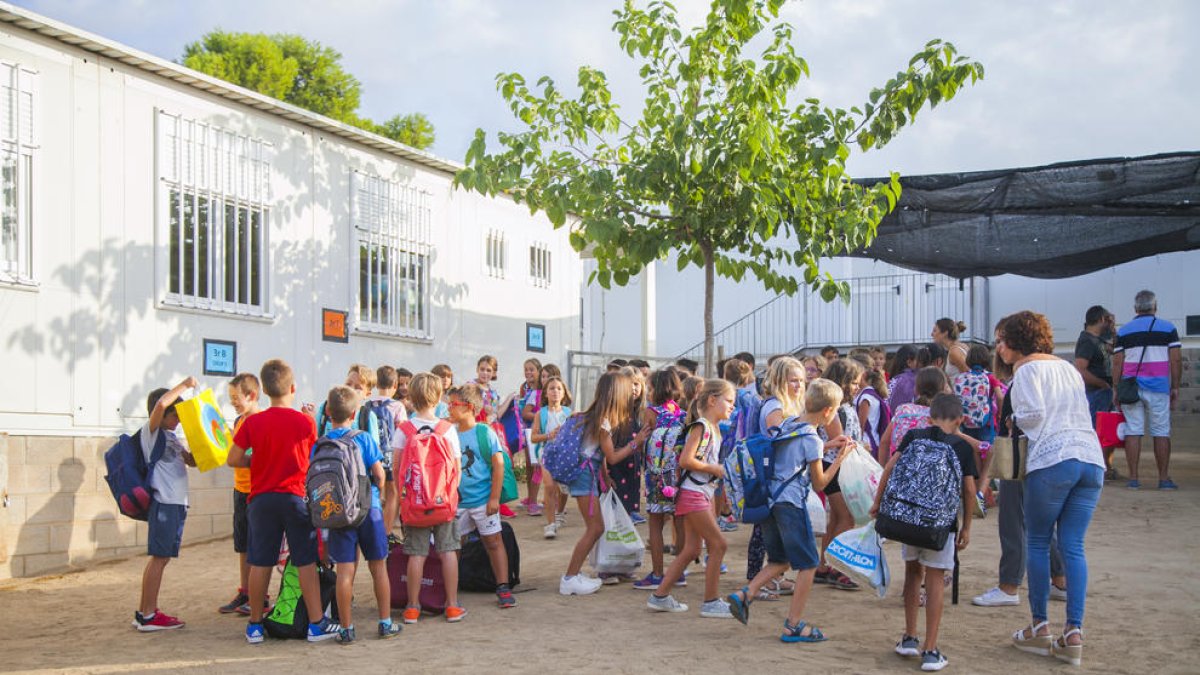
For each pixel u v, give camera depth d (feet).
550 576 28.50
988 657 19.62
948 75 33.45
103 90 31.91
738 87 34.68
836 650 20.34
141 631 23.17
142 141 32.96
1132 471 38.42
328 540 22.06
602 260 37.93
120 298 32.07
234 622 24.20
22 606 25.95
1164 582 24.62
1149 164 36.91
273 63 108.47
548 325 52.60
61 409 30.45
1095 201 40.16
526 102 36.96
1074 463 19.26
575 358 54.19
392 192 42.86
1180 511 33.35
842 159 34.94
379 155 42.34
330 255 39.73
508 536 26.55
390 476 26.89
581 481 26.48
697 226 35.45
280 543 22.48
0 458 28.71
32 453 29.58
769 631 21.88
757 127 32.91
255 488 22.20
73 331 30.78
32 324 29.73
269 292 36.99
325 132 39.65
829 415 21.42
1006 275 60.13
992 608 23.31
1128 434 38.65
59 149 30.68
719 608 23.26
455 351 46.19
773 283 38.17
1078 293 58.18
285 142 37.96
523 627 22.79
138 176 32.78
